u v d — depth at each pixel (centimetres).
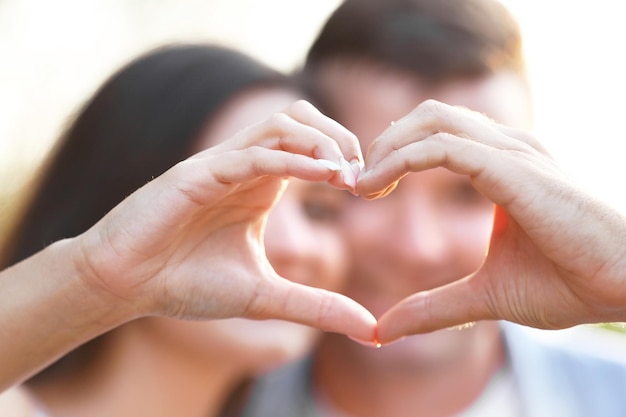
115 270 97
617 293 89
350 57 179
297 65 194
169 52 163
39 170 170
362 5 181
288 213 157
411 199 179
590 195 91
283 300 104
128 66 166
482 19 180
